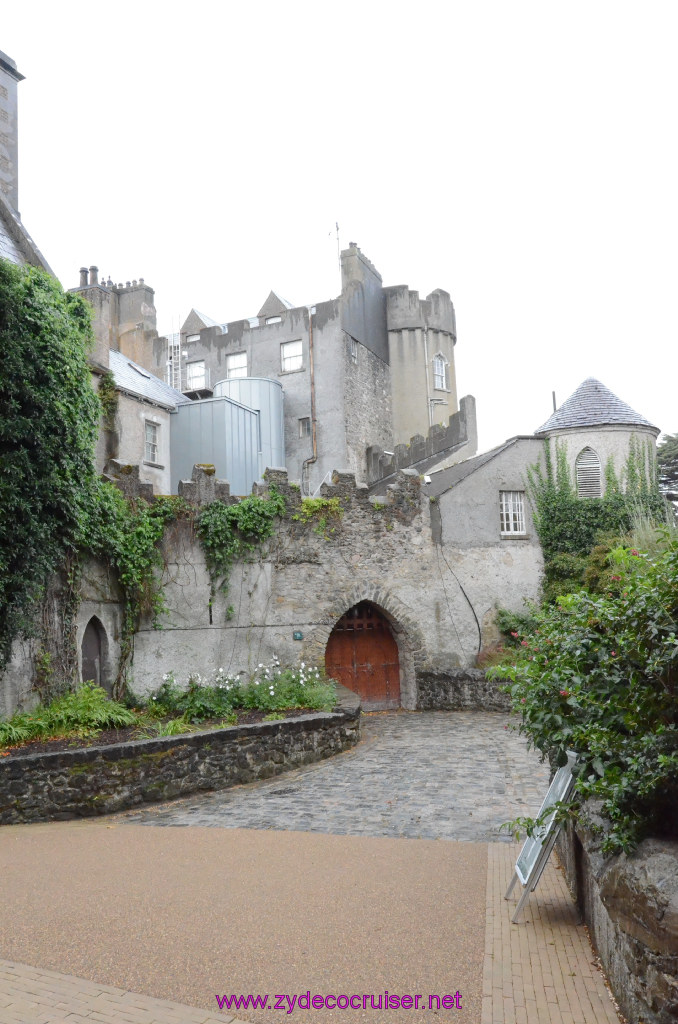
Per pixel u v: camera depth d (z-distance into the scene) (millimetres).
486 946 5535
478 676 19812
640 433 23250
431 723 18000
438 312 37125
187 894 6707
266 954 5422
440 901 6438
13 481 12641
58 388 13734
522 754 13656
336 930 5832
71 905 6480
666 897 4188
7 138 19938
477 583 21672
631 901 4445
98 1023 4535
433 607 21047
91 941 5703
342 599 19656
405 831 8812
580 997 4785
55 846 8547
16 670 12711
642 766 5062
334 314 32000
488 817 9359
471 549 21781
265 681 17172
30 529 12914
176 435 24906
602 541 21625
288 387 32500
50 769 10094
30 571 12898
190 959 5359
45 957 5445
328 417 31484
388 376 36031
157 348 33750
